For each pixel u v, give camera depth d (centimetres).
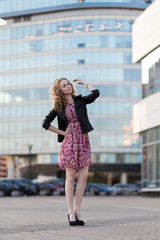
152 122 2617
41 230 629
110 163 6488
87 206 1520
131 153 6525
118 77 6575
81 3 6469
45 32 6719
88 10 6581
